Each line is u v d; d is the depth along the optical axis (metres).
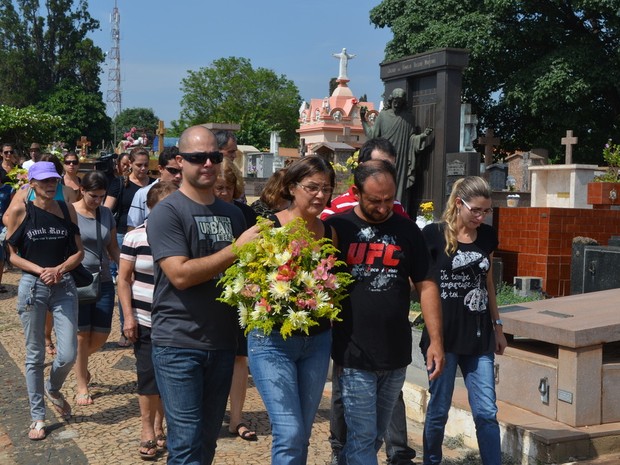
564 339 4.47
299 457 3.11
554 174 17.50
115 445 4.80
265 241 3.13
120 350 7.48
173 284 3.17
